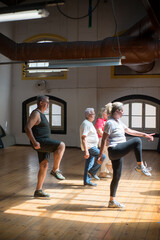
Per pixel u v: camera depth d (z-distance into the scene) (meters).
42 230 3.28
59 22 11.73
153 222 3.54
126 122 11.26
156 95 10.83
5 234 3.17
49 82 11.98
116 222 3.53
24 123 12.37
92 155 5.29
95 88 11.31
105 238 3.07
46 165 4.56
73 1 11.49
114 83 11.25
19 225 3.43
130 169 7.08
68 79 11.73
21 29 12.27
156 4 4.32
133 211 3.94
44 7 4.13
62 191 4.98
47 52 8.71
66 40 11.63
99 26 11.23
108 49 8.08
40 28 11.98
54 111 11.99
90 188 5.20
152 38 8.13
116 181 4.01
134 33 8.58
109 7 11.12
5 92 12.06
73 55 8.48
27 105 12.30
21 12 4.22
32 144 4.28
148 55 7.97
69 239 3.04
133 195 4.73
